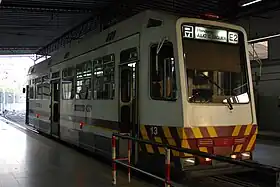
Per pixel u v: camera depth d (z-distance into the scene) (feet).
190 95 22.66
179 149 17.08
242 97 24.52
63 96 44.21
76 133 38.86
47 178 25.98
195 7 52.16
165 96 23.40
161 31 23.86
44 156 35.91
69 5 54.29
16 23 69.36
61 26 72.90
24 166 30.40
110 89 30.32
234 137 23.67
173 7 51.62
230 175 27.40
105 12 57.57
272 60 61.36
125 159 24.72
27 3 52.49
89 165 31.22
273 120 62.34
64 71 44.24
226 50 24.38
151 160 24.50
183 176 22.06
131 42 27.04
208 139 22.67
